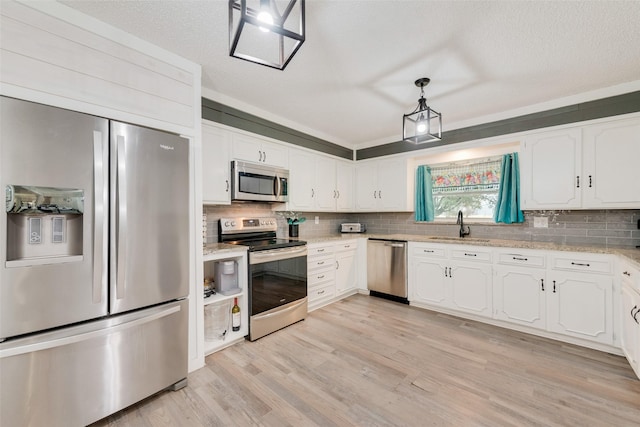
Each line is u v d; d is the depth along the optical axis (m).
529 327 2.60
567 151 2.65
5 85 1.31
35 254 1.38
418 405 1.63
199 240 2.07
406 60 2.03
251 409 1.61
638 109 2.33
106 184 1.52
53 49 1.44
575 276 2.36
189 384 1.86
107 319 1.54
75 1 1.45
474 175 3.62
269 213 3.45
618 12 1.52
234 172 2.70
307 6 1.48
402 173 3.95
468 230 3.56
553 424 1.47
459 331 2.66
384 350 2.29
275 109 2.99
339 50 1.90
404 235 3.95
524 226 3.13
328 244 3.42
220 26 1.66
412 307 3.35
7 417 1.25
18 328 1.27
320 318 3.00
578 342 2.37
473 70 2.16
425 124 2.11
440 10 1.52
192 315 2.01
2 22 1.31
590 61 2.03
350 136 4.02
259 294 2.54
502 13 1.54
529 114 2.87
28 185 1.29
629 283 1.95
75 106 1.50
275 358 2.17
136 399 1.61
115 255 1.54
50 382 1.34
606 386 1.79
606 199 2.46
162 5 1.49
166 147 1.78
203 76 2.27
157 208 1.73
